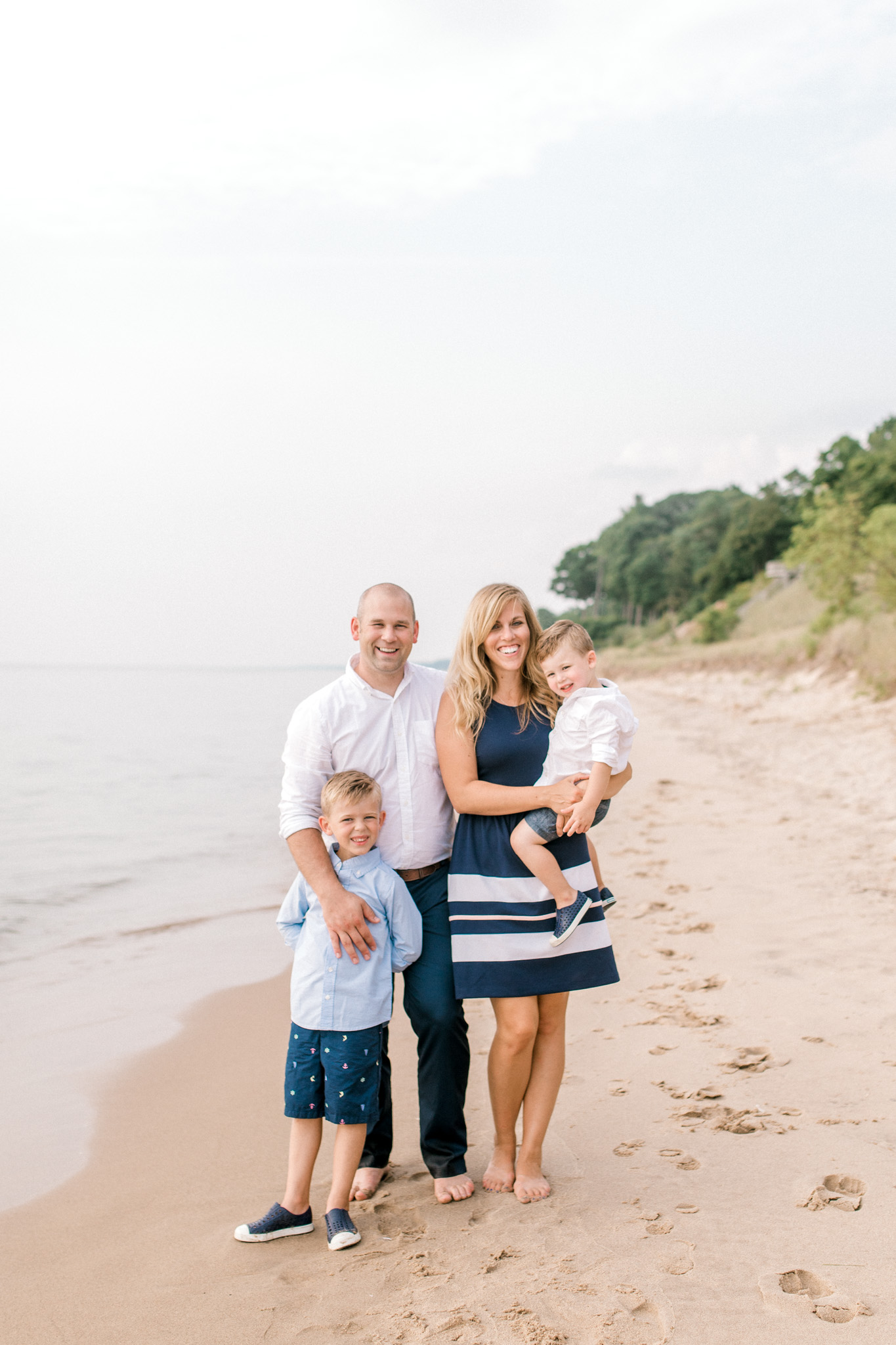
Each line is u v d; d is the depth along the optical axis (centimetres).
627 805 1012
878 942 532
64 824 1083
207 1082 406
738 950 536
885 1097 353
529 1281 256
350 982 291
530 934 309
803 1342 225
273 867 851
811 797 984
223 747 2108
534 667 330
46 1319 247
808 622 3203
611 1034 432
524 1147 311
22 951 598
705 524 8219
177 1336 238
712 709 2136
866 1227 273
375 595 311
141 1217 300
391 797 319
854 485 3806
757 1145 326
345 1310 247
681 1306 240
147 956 588
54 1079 409
